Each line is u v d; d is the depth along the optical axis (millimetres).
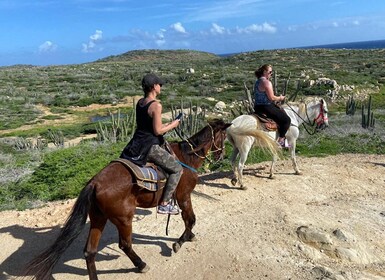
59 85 63281
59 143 23016
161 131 5645
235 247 6855
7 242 7328
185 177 6363
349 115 24328
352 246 7211
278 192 9461
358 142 15117
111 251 6863
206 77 60812
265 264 6426
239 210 8422
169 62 120188
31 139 27547
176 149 6453
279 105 9953
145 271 6203
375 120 20609
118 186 5398
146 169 5676
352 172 11148
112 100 48625
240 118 9094
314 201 9250
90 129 29859
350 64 70062
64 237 5090
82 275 6254
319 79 43094
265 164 11922
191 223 6711
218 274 6184
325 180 10477
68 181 10781
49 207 9156
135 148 5680
